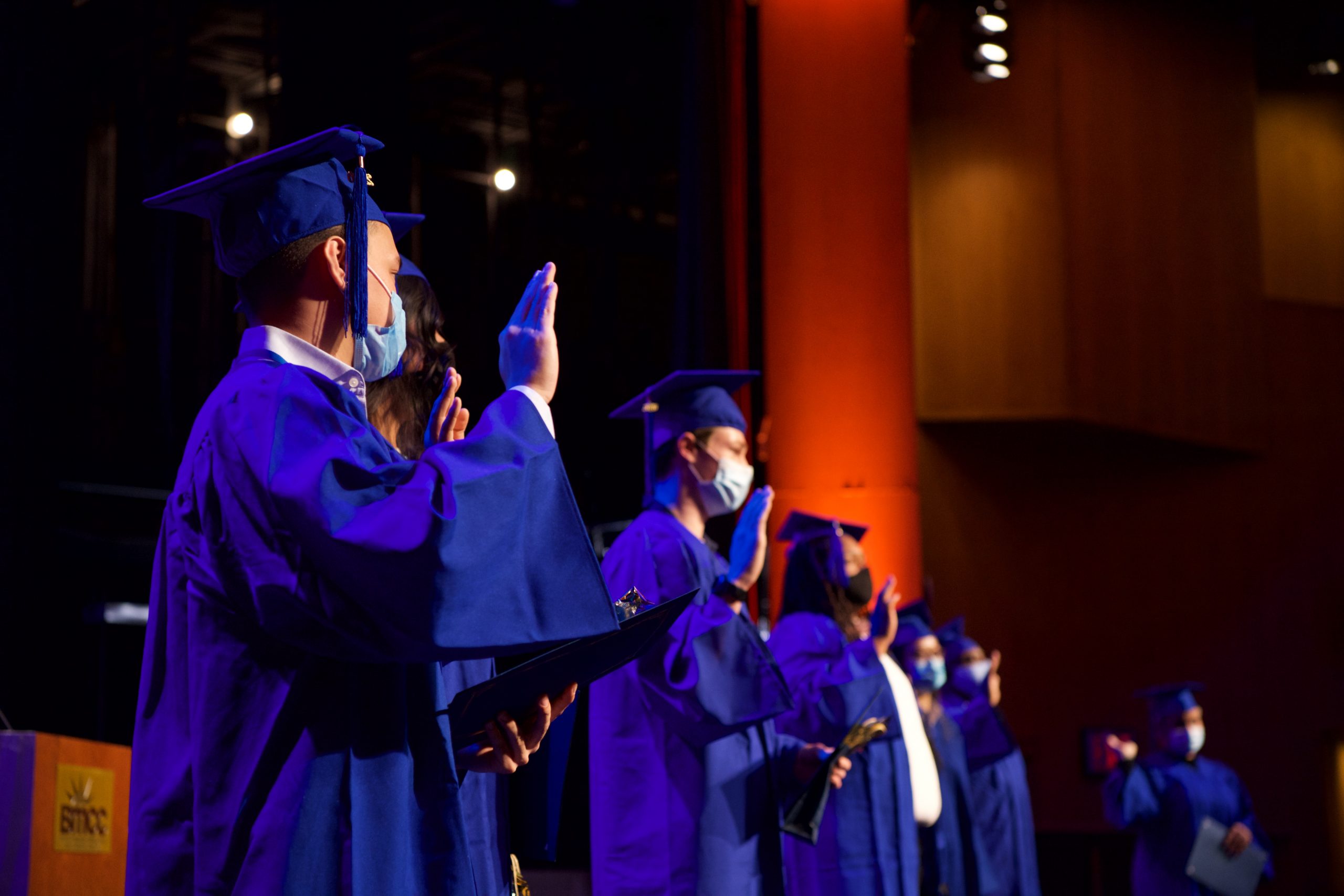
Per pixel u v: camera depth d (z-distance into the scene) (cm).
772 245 959
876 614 530
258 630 167
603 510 1281
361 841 161
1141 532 1617
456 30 1403
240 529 163
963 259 1535
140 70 1184
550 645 178
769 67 977
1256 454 1633
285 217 182
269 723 164
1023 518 1595
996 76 1247
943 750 724
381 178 880
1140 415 1546
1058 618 1587
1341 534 1636
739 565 384
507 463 167
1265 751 1595
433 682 176
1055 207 1522
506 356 186
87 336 1037
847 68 967
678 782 377
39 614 704
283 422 164
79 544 933
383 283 191
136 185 1129
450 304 1487
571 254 1534
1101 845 1312
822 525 566
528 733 186
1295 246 1695
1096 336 1526
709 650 368
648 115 1484
